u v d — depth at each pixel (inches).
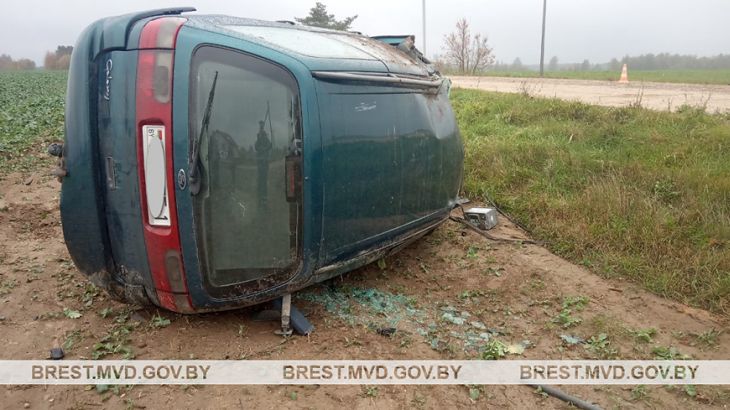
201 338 161.2
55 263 214.2
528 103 473.1
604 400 143.0
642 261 210.2
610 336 170.1
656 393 146.2
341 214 157.5
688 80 968.3
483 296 193.5
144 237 147.9
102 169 150.9
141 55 139.6
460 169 225.9
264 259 151.6
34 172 348.8
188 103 138.3
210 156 141.8
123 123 143.0
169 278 149.2
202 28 142.9
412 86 185.3
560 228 239.5
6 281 197.3
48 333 165.5
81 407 136.0
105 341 160.2
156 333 163.8
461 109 487.5
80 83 147.5
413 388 144.0
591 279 205.8
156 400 138.2
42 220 264.1
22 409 135.5
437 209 206.2
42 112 598.2
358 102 159.5
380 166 166.7
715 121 370.0
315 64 149.3
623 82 879.1
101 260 158.7
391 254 197.6
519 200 275.6
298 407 135.9
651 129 354.9
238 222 147.1
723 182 253.3
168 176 140.3
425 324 173.3
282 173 145.9
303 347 157.6
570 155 307.9
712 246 213.5
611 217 238.4
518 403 141.0
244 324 168.2
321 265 158.4
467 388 145.3
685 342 168.7
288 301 161.0
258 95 143.5
